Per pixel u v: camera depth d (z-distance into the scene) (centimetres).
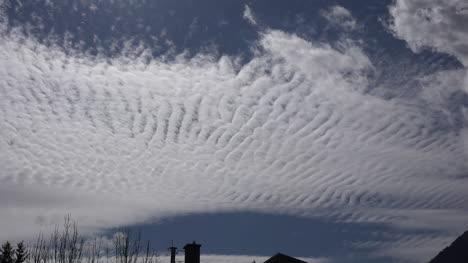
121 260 4031
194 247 3969
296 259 3728
